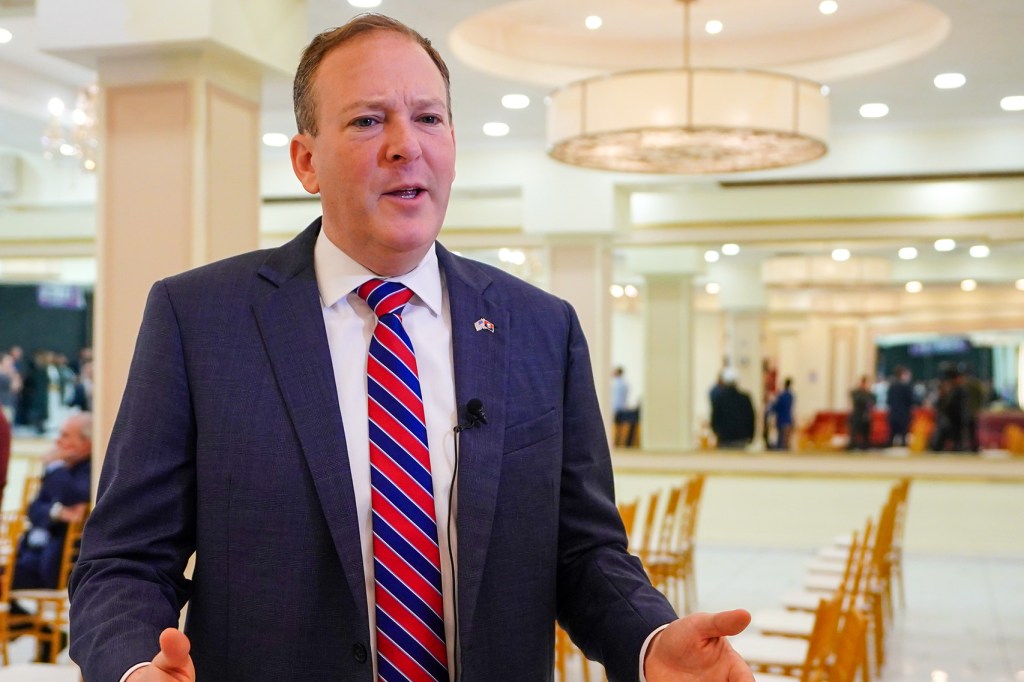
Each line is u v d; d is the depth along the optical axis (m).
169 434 1.44
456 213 11.17
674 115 6.05
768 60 8.11
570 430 1.60
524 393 1.53
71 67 8.27
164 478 1.43
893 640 7.17
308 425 1.42
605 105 6.18
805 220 10.62
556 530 1.53
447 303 1.56
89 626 1.32
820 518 11.86
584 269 10.45
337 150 1.43
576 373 1.62
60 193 11.17
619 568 1.52
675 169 7.63
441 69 1.52
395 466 1.44
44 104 8.51
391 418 1.46
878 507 11.76
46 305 15.96
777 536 11.62
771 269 16.42
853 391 15.59
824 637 3.48
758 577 9.54
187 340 1.47
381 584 1.41
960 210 10.20
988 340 21.78
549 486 1.52
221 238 5.24
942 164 9.43
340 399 1.47
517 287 1.63
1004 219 10.07
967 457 11.51
